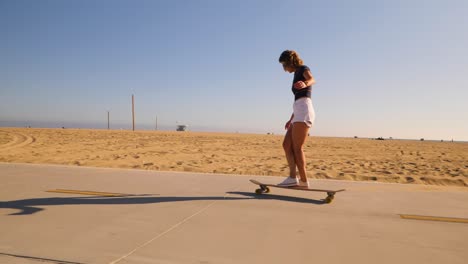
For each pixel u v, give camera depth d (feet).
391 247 7.82
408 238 8.48
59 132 97.45
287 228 9.17
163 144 63.62
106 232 8.60
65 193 13.66
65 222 9.48
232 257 7.07
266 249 7.57
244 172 25.58
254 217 10.23
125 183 16.21
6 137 69.05
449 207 11.98
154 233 8.56
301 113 12.44
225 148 57.57
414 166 33.45
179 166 28.89
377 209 11.53
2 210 10.77
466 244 8.12
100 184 15.89
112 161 32.71
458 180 22.62
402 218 10.39
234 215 10.42
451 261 7.05
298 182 13.29
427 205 12.26
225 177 18.48
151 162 32.63
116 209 11.02
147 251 7.31
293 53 12.74
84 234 8.42
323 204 12.22
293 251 7.47
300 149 12.64
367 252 7.48
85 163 30.07
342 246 7.84
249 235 8.52
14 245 7.58
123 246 7.60
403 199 13.29
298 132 12.47
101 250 7.33
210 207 11.42
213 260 6.89
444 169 30.86
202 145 64.39
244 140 90.89
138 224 9.34
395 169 30.19
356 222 9.86
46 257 6.89
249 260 6.93
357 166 32.35
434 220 10.21
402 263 6.91
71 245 7.62
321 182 17.26
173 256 7.06
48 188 14.74
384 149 66.54
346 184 16.72
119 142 65.51
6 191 13.99
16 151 42.22
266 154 46.39
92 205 11.55
